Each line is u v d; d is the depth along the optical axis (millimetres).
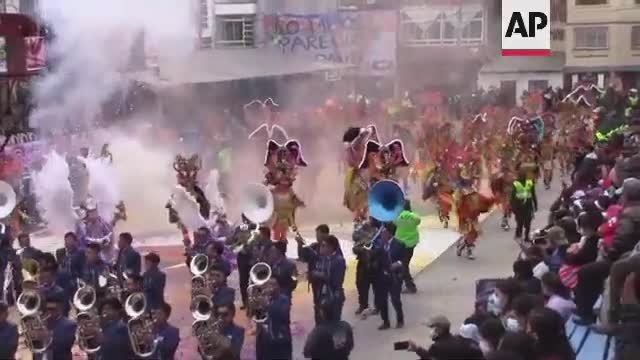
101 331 13914
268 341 14500
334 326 12641
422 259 24188
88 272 17688
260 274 14820
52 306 14219
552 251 15234
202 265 17109
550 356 10562
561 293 12922
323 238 16906
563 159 35656
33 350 14180
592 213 15469
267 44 43000
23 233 19719
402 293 21016
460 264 23625
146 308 14422
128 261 17844
